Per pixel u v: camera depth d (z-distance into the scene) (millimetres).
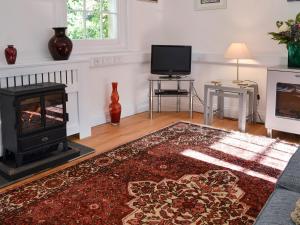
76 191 2287
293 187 1477
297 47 3299
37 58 3141
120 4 4074
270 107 3418
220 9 4180
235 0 4039
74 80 3273
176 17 4566
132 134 3596
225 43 4230
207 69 4461
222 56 4254
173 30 4629
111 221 1927
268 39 3881
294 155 1751
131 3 4148
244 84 3746
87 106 3455
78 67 3283
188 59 4340
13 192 2281
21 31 2977
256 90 3934
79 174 2562
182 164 2734
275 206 1288
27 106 2617
